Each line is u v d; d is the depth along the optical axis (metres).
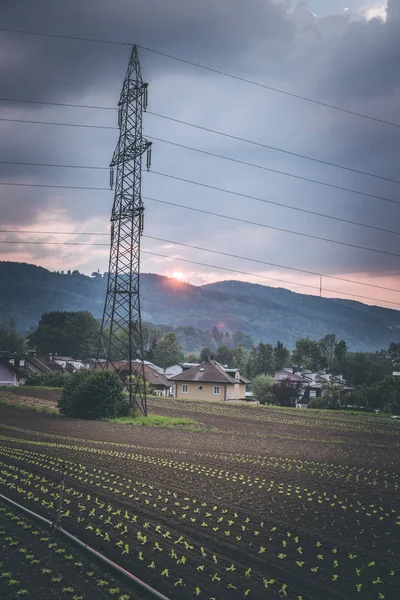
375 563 15.57
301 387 108.25
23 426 48.88
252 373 172.62
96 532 17.31
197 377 95.75
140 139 60.75
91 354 160.38
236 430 53.38
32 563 14.77
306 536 17.78
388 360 182.50
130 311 59.72
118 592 13.16
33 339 161.50
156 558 15.43
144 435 45.62
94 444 38.66
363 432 55.97
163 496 22.47
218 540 17.08
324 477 28.62
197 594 13.18
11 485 23.34
